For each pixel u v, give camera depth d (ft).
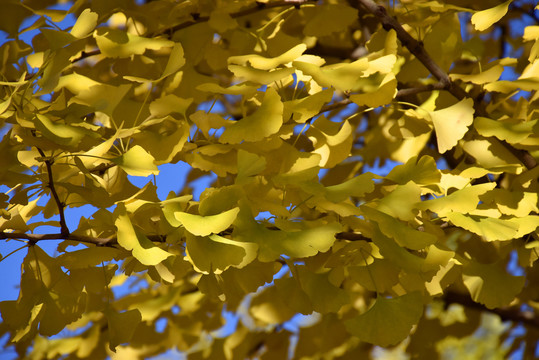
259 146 3.12
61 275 3.23
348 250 3.15
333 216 3.14
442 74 3.43
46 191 3.29
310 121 3.31
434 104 3.75
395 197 3.07
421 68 3.66
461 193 3.07
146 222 3.15
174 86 3.40
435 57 3.66
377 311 3.02
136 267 3.11
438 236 3.18
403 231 2.98
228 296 3.14
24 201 3.11
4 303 3.22
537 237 3.29
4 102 2.97
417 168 3.16
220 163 3.18
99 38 3.26
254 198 3.02
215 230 2.83
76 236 3.10
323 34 3.73
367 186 3.04
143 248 2.90
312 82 3.32
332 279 3.11
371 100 3.26
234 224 2.92
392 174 3.17
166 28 3.80
